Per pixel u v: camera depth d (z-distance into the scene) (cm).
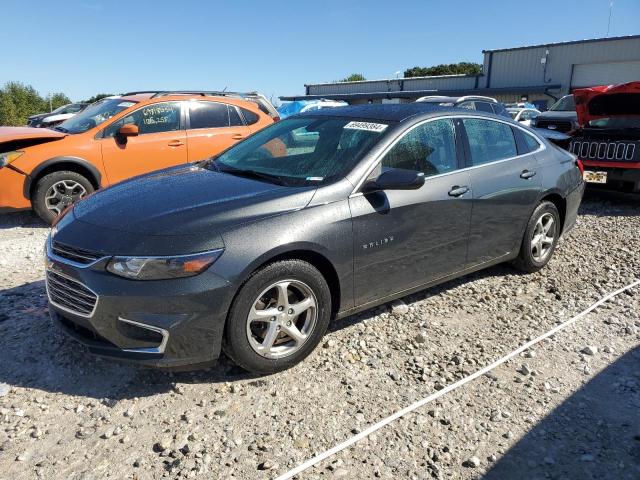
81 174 724
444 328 409
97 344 309
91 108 846
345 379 338
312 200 343
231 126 836
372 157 376
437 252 414
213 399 315
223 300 304
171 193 356
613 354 375
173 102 793
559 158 534
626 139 798
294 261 329
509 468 267
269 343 329
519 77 4053
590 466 269
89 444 277
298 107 2180
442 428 295
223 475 257
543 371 353
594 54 3631
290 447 277
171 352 301
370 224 362
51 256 328
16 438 280
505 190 460
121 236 307
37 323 398
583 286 497
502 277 516
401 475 261
